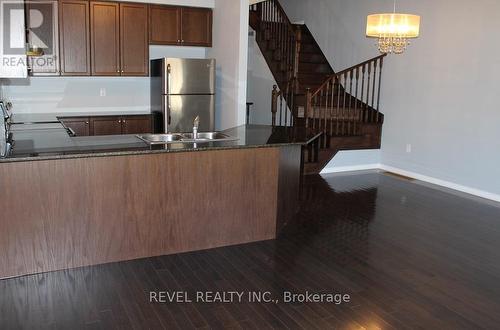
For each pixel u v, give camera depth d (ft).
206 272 10.89
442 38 19.67
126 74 20.83
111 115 20.63
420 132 21.03
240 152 12.33
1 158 9.53
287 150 13.82
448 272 11.29
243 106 20.35
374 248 12.68
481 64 18.11
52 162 10.31
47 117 19.54
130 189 11.19
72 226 10.75
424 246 12.94
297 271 11.09
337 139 21.81
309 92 20.99
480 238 13.69
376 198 17.78
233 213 12.54
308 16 28.68
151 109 22.15
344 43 25.59
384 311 9.37
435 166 20.45
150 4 20.76
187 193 11.85
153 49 22.13
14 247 10.29
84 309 9.08
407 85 21.53
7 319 8.66
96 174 10.78
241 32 19.65
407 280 10.79
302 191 18.47
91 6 19.71
